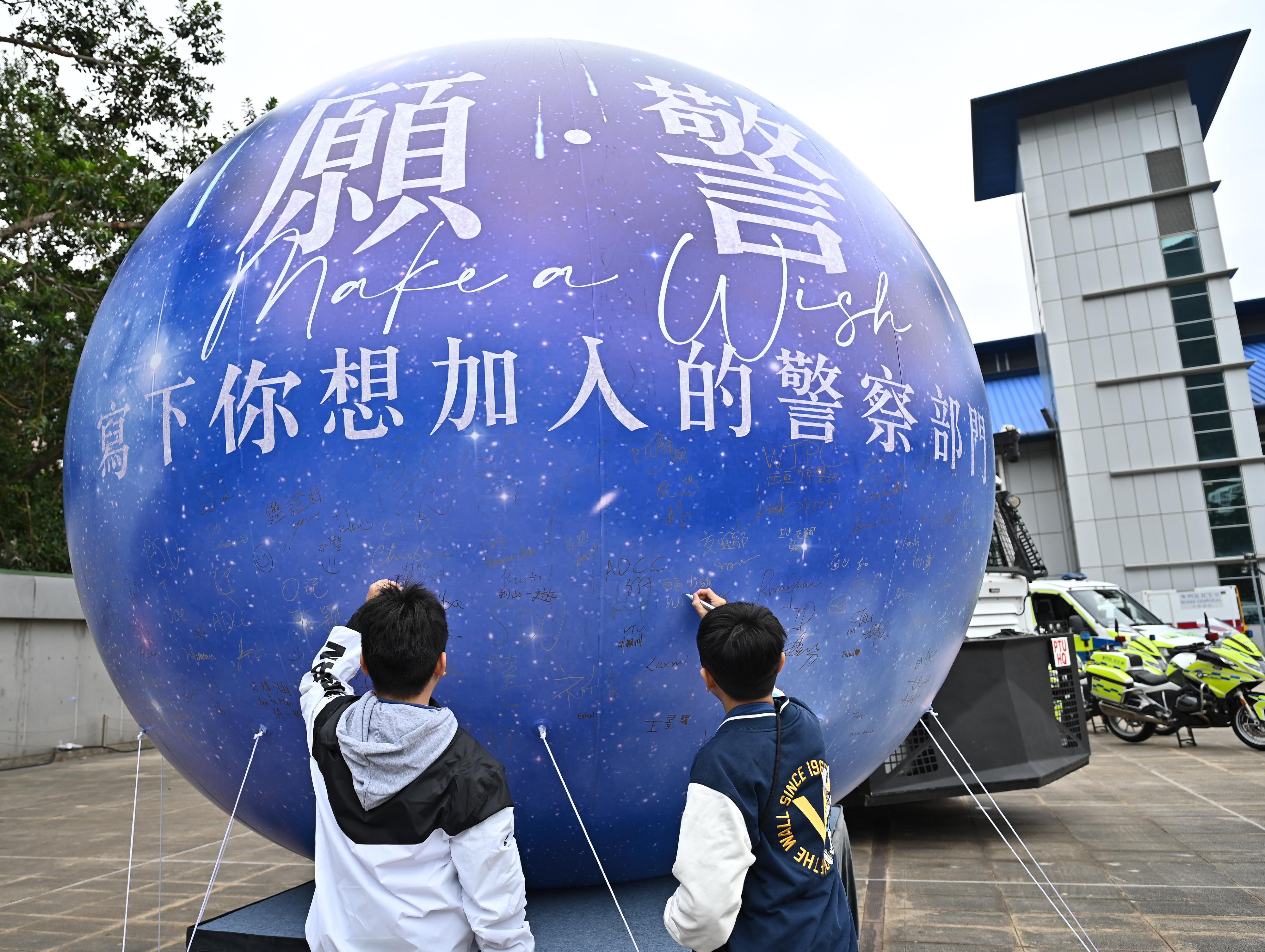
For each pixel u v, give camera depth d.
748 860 1.47
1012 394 31.28
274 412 2.10
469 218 2.18
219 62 15.80
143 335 2.40
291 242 2.25
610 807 2.24
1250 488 21.97
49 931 3.91
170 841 6.05
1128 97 23.97
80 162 11.78
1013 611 6.92
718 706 2.18
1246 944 3.27
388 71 2.71
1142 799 6.25
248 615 2.14
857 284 2.44
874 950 3.31
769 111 2.81
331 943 1.49
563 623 2.03
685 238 2.23
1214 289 22.81
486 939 1.46
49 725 11.75
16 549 13.45
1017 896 3.99
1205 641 9.16
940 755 5.11
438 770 1.49
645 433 2.05
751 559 2.12
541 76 2.54
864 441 2.29
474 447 2.00
